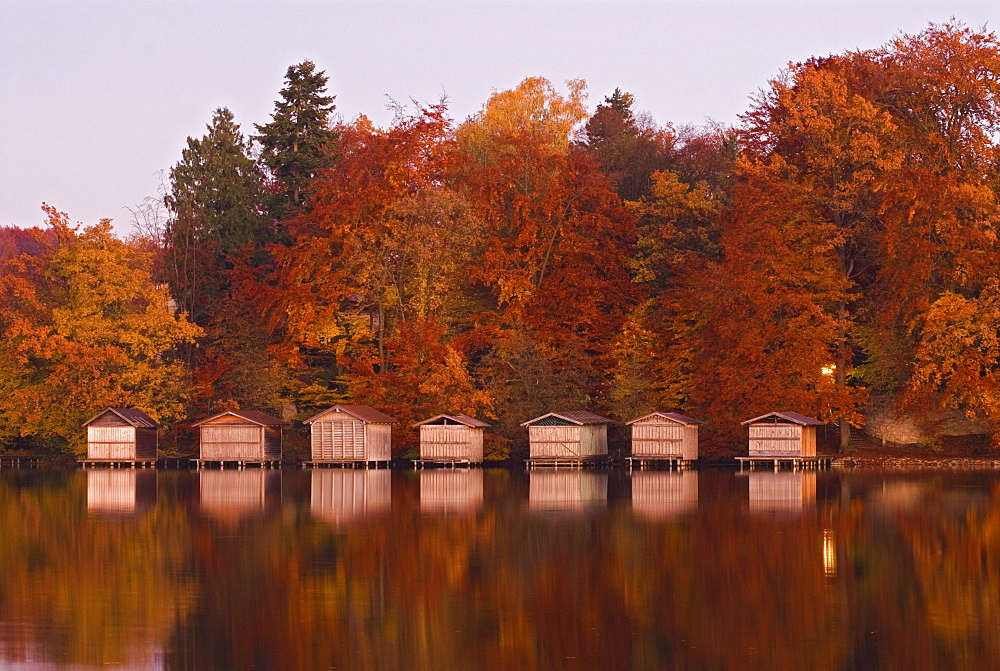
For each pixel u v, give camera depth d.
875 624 44.66
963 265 115.12
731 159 158.25
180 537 65.62
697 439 124.69
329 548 61.31
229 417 127.50
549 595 49.56
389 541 63.62
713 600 48.53
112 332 135.88
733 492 89.50
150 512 78.06
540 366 131.38
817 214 125.69
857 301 129.50
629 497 86.44
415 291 136.12
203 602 48.53
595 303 138.38
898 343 120.38
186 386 138.25
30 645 42.09
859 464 118.50
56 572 54.97
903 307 118.44
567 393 132.25
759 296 118.38
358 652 41.31
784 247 120.50
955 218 114.25
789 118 126.56
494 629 44.16
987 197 114.38
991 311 110.50
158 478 111.44
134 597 49.53
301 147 164.12
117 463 133.00
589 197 141.38
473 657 40.62
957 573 53.69
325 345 140.38
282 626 44.69
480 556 58.69
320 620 45.56
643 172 162.50
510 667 39.53
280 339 146.62
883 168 118.69
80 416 133.00
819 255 121.19
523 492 91.75
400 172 139.00
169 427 138.88
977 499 82.44
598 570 54.84
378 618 45.84
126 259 139.38
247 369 139.75
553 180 139.75
